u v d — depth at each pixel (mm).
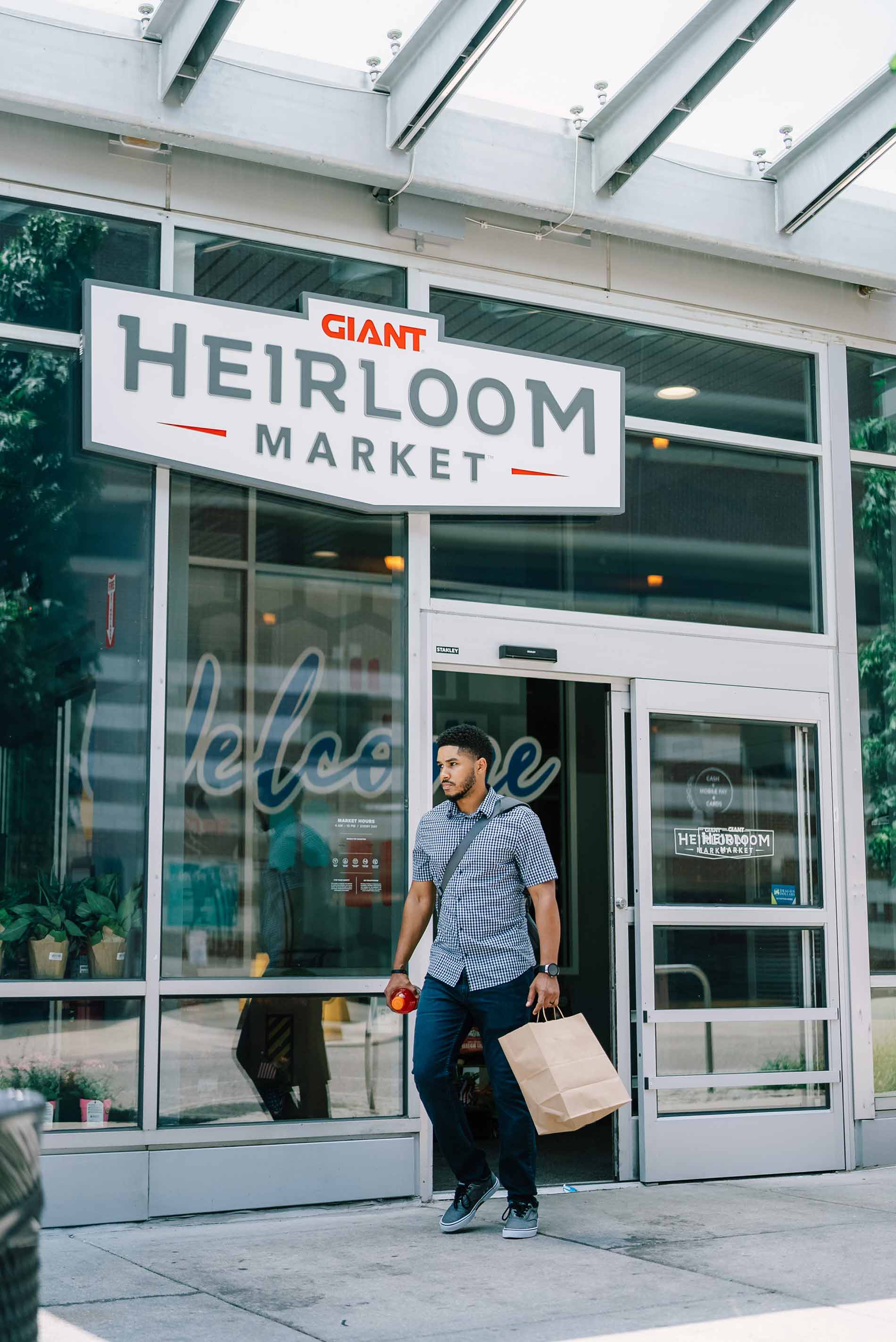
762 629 6984
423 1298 4227
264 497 5941
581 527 6637
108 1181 5289
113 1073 5371
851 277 7340
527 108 6469
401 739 6094
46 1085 5266
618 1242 5000
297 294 6129
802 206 6879
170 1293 4258
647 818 6527
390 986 5262
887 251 7375
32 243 5652
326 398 5992
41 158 5645
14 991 5250
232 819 5715
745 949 6680
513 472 6363
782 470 7234
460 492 6227
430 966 5172
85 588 5594
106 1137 5301
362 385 6078
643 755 6578
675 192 6797
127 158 5797
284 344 5934
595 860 8594
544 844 5109
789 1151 6598
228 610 5820
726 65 5953
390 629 6137
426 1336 3824
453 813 5277
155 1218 5344
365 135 6062
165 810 5594
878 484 7496
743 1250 4879
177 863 5594
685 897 6598
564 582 6551
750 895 6750
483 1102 7652
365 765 6004
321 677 5965
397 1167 5793
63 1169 5230
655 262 6965
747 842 6789
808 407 7367
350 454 6016
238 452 5789
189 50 5445
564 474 6480
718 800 6754
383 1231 5191
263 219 6047
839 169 6641
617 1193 6055
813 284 7387
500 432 6359
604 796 8586
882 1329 3893
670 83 6094
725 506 7039
